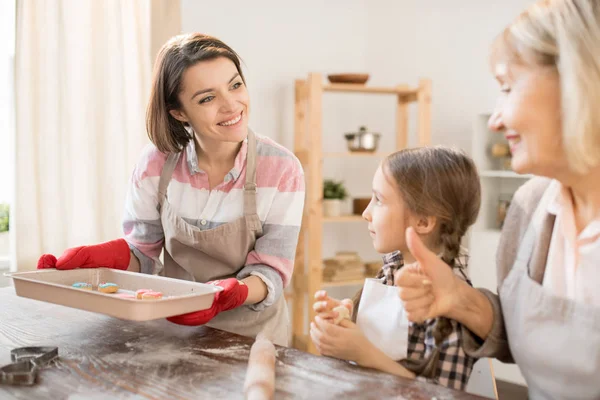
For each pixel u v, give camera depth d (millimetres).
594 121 704
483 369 1060
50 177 2523
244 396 825
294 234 1466
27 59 2441
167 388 864
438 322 958
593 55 698
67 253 1419
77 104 2588
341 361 961
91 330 1166
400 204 1021
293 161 1488
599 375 766
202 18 3248
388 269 1127
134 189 1549
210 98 1327
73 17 2562
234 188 1469
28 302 1403
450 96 3721
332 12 3684
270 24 3482
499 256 975
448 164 1016
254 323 1504
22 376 888
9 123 2535
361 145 3346
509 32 797
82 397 836
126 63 2734
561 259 836
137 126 2760
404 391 837
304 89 3443
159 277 1307
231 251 1455
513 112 771
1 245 2723
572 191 836
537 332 830
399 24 3803
